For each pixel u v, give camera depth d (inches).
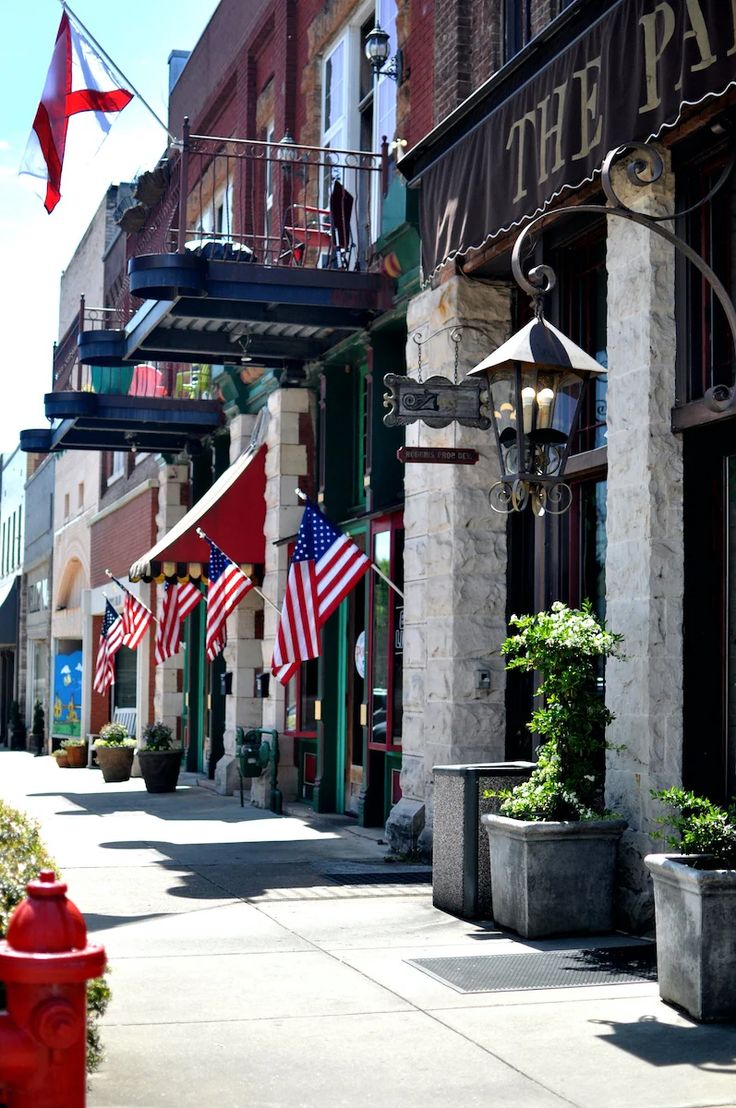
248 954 307.6
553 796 335.6
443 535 462.6
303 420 680.4
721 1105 202.4
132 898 383.9
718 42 294.4
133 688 1115.3
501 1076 216.4
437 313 472.4
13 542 1897.1
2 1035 144.1
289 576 513.0
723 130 327.3
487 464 459.5
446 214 435.8
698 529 342.0
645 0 320.8
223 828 571.2
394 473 567.2
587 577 402.6
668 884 257.6
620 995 269.0
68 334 1222.9
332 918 353.7
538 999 265.7
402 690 529.0
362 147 623.2
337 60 646.5
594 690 360.2
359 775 602.2
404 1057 226.7
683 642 339.0
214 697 835.4
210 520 690.8
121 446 909.2
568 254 415.2
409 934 332.8
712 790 335.3
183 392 887.7
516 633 454.9
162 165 670.5
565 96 356.8
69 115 529.3
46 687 1534.2
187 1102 202.5
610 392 359.3
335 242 589.3
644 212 346.6
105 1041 235.1
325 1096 206.2
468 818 354.9
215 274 539.2
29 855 209.9
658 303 345.4
